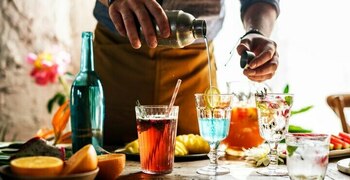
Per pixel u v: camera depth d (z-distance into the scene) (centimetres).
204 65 194
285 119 133
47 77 254
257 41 155
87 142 140
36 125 303
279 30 316
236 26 280
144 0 139
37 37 303
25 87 298
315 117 324
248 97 158
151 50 189
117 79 194
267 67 151
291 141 120
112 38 195
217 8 187
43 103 305
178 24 138
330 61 317
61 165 109
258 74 151
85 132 140
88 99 140
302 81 321
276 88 322
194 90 194
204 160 147
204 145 152
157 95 192
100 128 143
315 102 322
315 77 320
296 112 188
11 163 109
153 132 127
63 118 165
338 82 318
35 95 302
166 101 193
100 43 198
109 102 195
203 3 184
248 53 146
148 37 138
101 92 143
